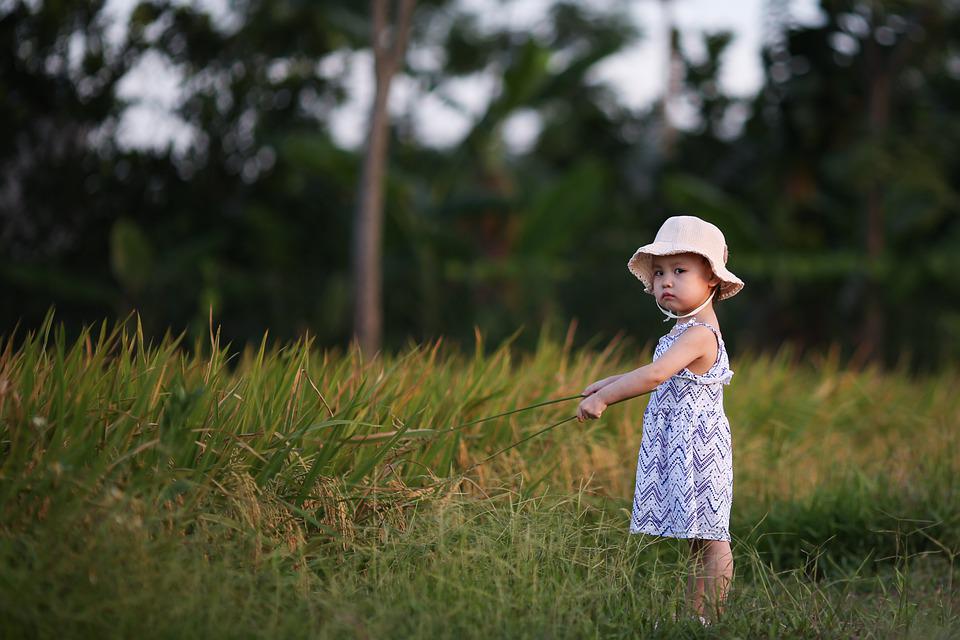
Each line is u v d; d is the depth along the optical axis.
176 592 2.60
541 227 16.53
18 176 14.18
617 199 19.89
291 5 15.49
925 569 4.13
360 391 3.61
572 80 17.41
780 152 17.12
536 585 3.03
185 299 15.00
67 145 14.30
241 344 15.66
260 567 2.89
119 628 2.44
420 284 17.08
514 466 4.18
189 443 3.12
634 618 3.03
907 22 16.44
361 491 3.41
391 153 21.03
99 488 2.85
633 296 18.61
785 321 17.88
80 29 13.56
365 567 3.18
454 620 2.80
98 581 2.54
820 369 8.02
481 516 3.45
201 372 3.74
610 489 4.42
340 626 2.64
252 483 3.06
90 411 3.07
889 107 17.67
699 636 3.02
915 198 16.78
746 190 17.97
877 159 15.48
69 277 14.23
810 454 5.66
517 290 17.48
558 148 23.48
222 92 15.16
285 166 16.48
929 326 17.86
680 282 3.52
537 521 3.38
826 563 4.21
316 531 3.25
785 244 16.67
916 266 15.97
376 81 14.33
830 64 16.72
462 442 4.10
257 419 3.48
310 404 3.67
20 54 13.23
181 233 15.72
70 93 13.65
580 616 2.90
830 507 4.51
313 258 17.86
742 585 3.44
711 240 3.51
